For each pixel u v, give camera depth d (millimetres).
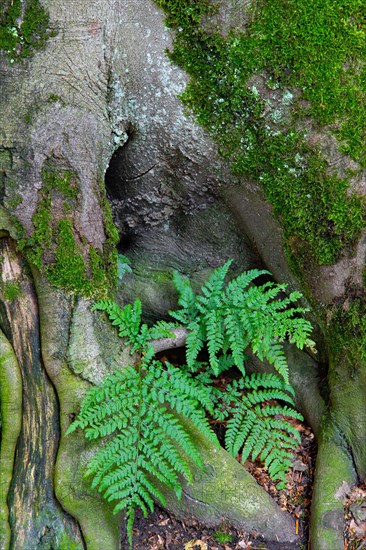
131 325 1750
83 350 1697
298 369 1953
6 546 1597
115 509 1619
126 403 1677
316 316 1838
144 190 1938
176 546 1733
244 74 1723
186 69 1760
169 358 2031
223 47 1716
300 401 1943
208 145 1818
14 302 1670
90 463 1618
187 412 1693
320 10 1658
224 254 2016
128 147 1853
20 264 1677
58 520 1647
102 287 1734
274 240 1854
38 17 1632
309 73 1686
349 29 1659
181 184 1908
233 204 1907
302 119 1718
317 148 1721
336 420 1838
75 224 1688
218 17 1708
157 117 1798
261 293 1789
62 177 1664
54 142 1646
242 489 1764
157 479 1759
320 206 1750
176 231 2027
